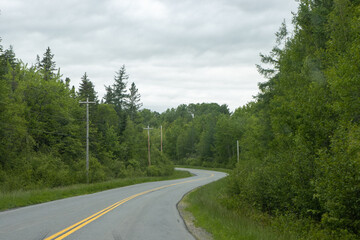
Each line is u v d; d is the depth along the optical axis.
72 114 52.19
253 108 32.19
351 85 10.34
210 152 109.31
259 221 13.48
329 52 14.77
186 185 38.12
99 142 56.44
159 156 73.31
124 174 54.00
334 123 12.03
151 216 13.38
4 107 33.69
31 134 41.12
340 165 8.77
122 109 76.50
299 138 12.87
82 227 9.91
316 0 20.64
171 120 182.38
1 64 36.25
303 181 12.31
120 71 77.69
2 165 33.22
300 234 10.36
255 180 16.98
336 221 8.85
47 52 61.34
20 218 11.70
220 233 9.77
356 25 12.30
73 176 35.41
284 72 20.92
